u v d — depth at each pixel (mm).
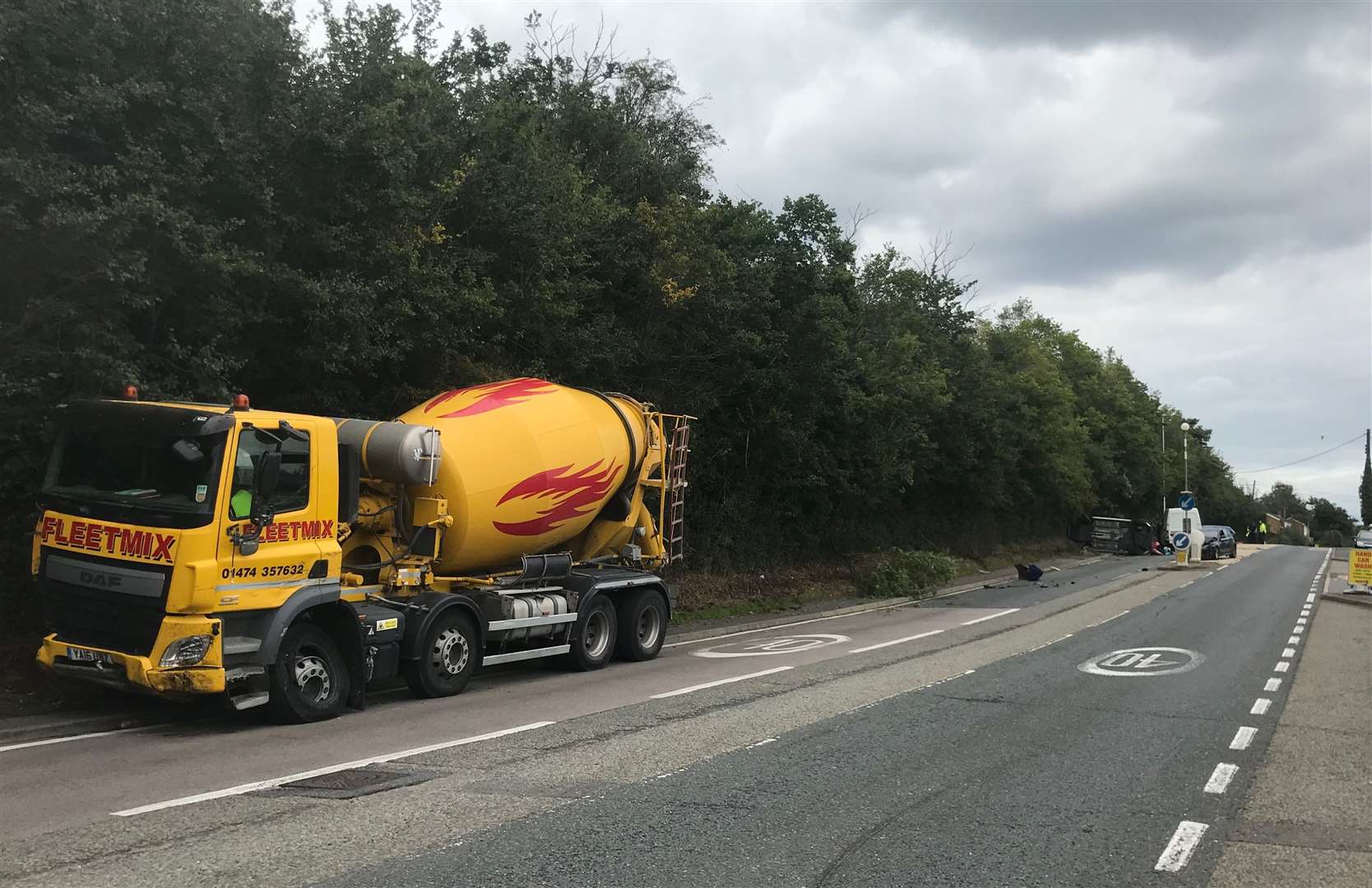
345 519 9328
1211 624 17594
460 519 10570
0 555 9836
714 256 19484
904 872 4879
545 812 5762
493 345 15664
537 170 16016
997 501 39375
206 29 10281
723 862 4969
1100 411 59219
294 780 6453
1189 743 7988
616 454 13016
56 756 7184
